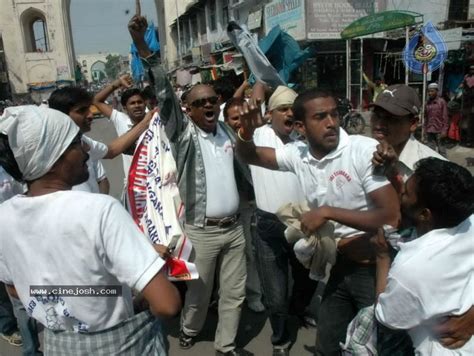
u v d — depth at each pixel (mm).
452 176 1472
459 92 11102
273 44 4961
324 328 2426
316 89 2102
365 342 1915
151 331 1647
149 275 1409
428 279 1451
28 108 1435
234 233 3131
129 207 2166
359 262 2203
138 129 3039
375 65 15469
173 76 32500
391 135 2156
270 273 3150
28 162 1417
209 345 3449
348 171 2068
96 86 56344
